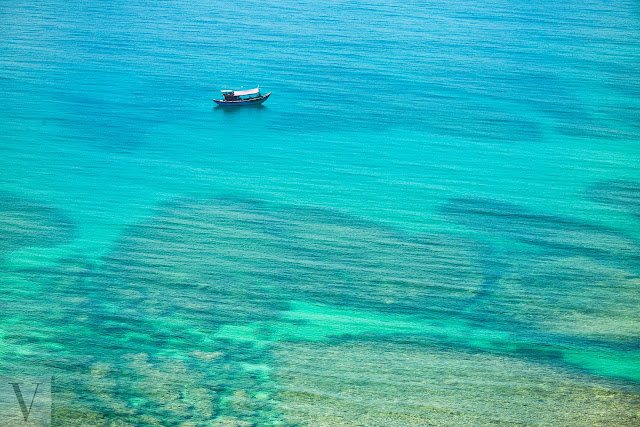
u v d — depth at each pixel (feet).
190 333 126.62
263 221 170.09
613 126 237.04
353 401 108.47
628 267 149.59
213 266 149.69
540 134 229.86
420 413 105.60
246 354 120.67
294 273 147.43
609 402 107.76
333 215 173.58
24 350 120.57
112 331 126.82
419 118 244.83
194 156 211.00
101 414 105.19
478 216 173.37
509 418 104.22
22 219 169.07
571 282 144.05
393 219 171.73
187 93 269.44
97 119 239.91
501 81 287.69
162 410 106.11
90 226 166.50
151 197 182.70
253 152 214.69
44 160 204.85
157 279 144.46
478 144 221.25
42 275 144.77
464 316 132.67
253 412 105.81
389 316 132.67
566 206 178.50
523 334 126.72
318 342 124.36
